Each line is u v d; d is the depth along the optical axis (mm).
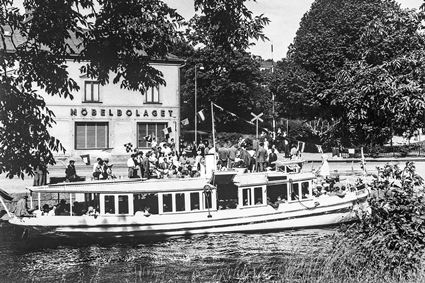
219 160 31766
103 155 34969
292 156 40219
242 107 83375
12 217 23281
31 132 12477
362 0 57406
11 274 17531
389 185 12828
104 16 13727
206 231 24672
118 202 24125
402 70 11508
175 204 24453
